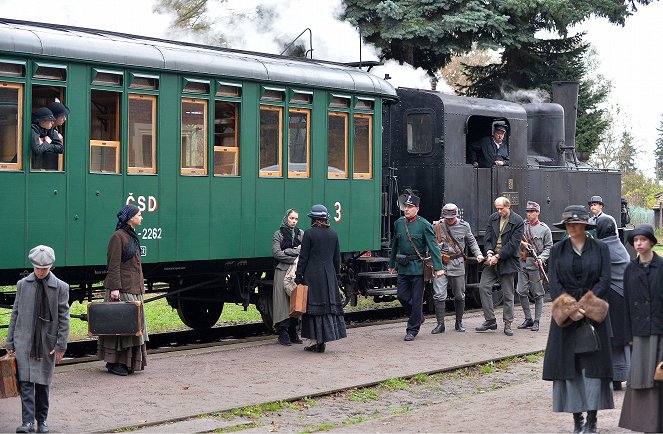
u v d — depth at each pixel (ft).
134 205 39.27
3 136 37.93
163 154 43.55
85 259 40.57
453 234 51.75
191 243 44.73
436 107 61.21
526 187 67.77
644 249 27.86
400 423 30.78
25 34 38.58
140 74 42.45
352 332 51.55
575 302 27.89
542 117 73.97
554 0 83.35
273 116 48.57
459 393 38.06
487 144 65.36
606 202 78.64
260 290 51.31
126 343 37.60
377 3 83.41
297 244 46.55
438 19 84.07
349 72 53.47
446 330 52.85
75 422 30.42
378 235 54.54
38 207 38.88
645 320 27.50
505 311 50.90
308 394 35.58
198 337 51.55
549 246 53.01
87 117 40.60
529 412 32.19
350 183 52.65
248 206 47.26
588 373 28.12
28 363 28.37
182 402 33.60
